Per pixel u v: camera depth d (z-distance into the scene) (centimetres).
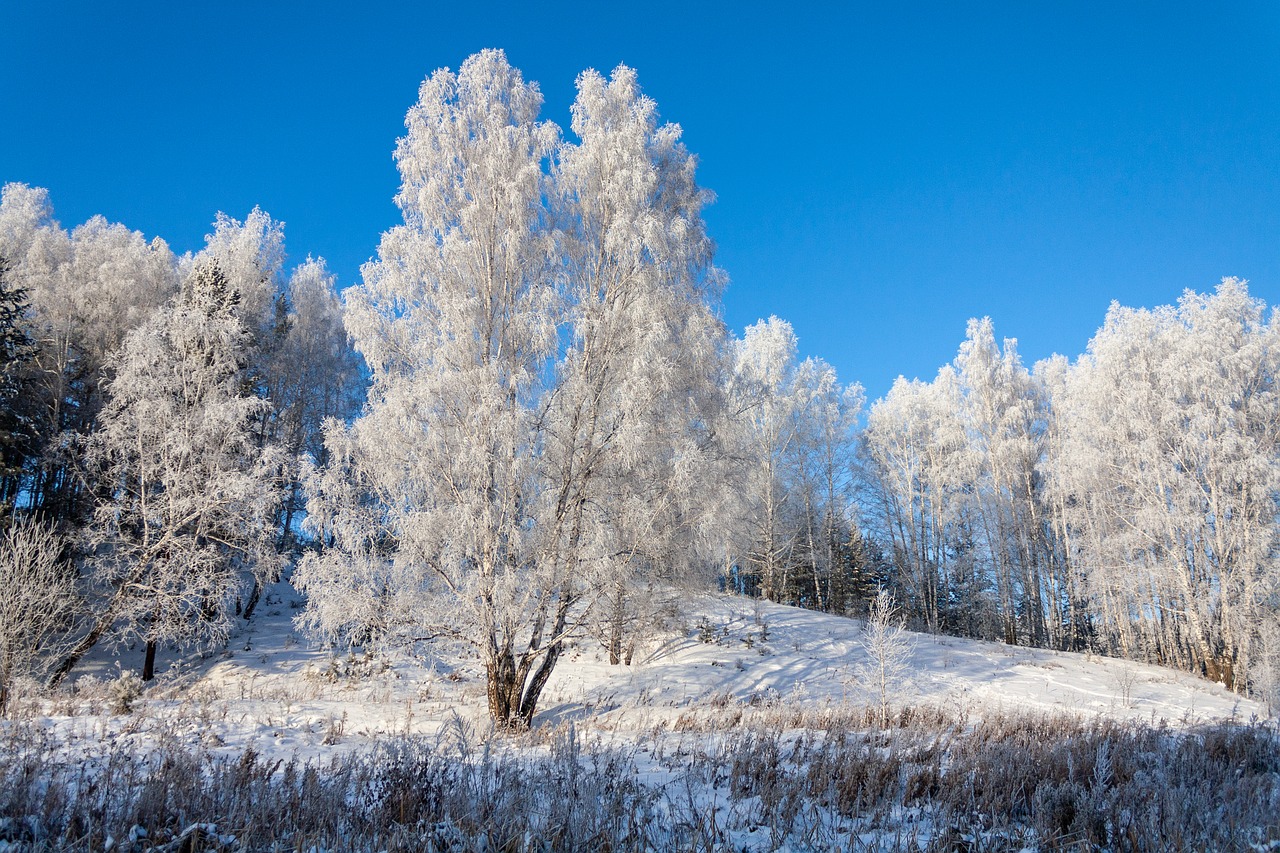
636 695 1644
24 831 396
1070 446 3006
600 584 1227
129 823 424
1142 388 2570
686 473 1246
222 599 1769
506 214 1395
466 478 1261
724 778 642
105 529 1716
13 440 1948
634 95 1569
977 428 3444
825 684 1789
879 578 3859
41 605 1231
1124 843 452
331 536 1259
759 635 2288
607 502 1292
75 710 1088
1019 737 838
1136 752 741
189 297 2219
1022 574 3353
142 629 1828
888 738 879
